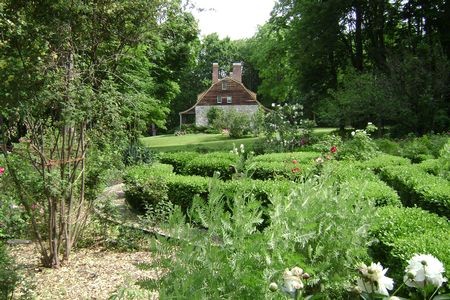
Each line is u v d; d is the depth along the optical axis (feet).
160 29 15.47
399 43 62.49
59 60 13.61
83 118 13.80
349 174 18.51
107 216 17.49
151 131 148.87
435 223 10.82
